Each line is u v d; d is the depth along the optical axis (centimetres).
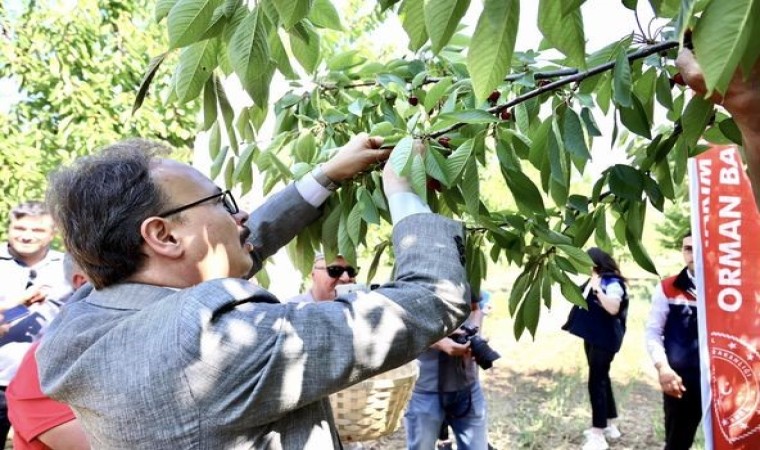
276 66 112
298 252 163
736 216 247
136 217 98
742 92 84
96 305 102
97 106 530
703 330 258
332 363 90
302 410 99
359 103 159
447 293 100
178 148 580
